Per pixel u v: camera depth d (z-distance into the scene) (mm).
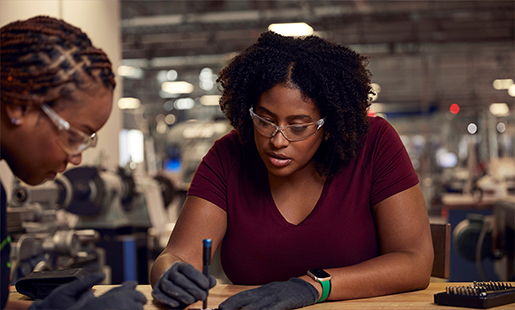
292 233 1293
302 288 1035
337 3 10406
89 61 855
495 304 997
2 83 812
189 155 8195
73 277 1116
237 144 1397
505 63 15359
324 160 1288
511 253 3066
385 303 1058
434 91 18969
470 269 4812
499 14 10984
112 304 821
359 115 1283
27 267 2248
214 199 1323
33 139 842
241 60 1295
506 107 15672
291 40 1270
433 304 1039
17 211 2312
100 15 4691
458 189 9969
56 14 3975
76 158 897
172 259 1176
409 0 9875
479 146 17359
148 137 15555
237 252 1331
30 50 815
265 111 1164
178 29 11539
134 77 16109
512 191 6695
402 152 1315
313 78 1155
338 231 1291
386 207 1272
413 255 1188
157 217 3936
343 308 1018
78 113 850
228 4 10992
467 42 12820
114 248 3398
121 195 3529
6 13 3322
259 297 991
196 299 964
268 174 1344
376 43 12703
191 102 19438
